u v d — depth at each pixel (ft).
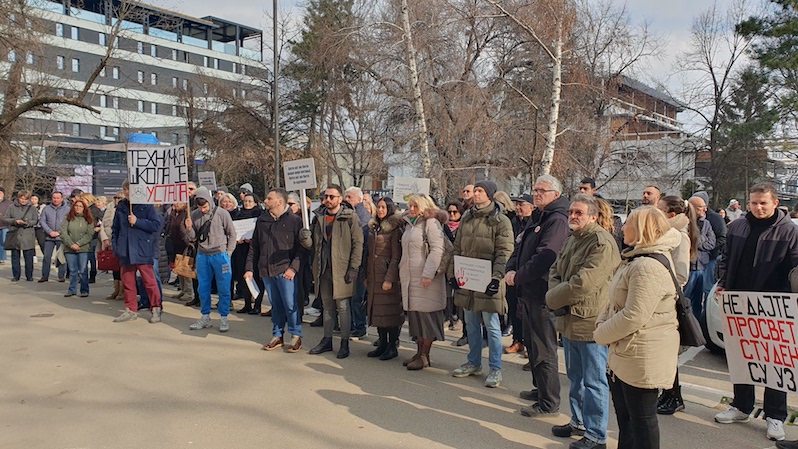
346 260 21.16
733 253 15.65
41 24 58.90
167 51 213.25
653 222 11.24
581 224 13.56
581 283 13.03
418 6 50.47
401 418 15.57
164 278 32.09
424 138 48.19
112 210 31.94
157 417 15.40
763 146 86.58
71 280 33.24
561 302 13.46
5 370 19.25
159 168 25.89
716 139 94.84
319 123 99.55
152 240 26.32
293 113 99.66
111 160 129.29
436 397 17.34
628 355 11.27
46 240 39.06
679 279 15.48
